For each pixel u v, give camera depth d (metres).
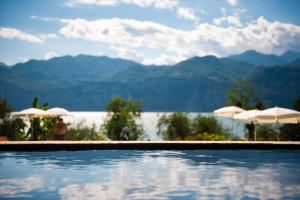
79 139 23.92
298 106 26.23
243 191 9.05
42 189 9.11
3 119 24.34
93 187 9.37
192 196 8.52
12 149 14.89
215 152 15.39
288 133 24.84
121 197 8.37
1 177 10.60
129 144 15.50
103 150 15.34
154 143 15.65
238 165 12.80
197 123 29.06
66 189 9.12
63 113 19.80
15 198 8.25
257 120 19.45
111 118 28.73
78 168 12.07
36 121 20.50
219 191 9.04
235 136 26.81
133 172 11.48
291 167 12.49
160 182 10.03
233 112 23.02
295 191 9.07
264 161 13.62
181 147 15.75
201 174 11.24
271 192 8.97
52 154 14.53
